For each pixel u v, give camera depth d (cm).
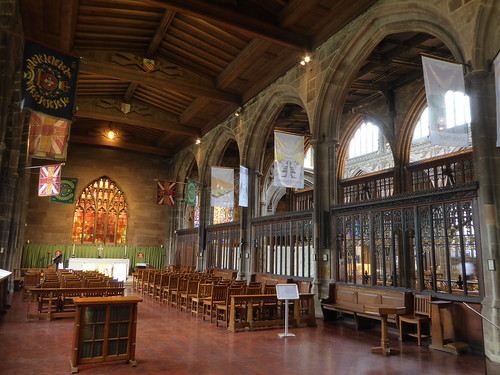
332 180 1420
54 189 1811
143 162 3088
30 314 1091
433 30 1083
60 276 1522
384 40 1520
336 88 1427
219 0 1341
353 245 1286
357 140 2934
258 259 1886
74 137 2775
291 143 1459
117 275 2769
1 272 1062
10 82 1073
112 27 1662
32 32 1507
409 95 1911
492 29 907
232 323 1021
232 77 1859
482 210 873
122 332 700
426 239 1619
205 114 2334
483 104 896
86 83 2147
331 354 817
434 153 2402
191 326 1073
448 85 907
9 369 644
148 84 1859
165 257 3033
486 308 836
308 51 1522
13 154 1425
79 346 659
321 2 1330
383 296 1123
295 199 3042
